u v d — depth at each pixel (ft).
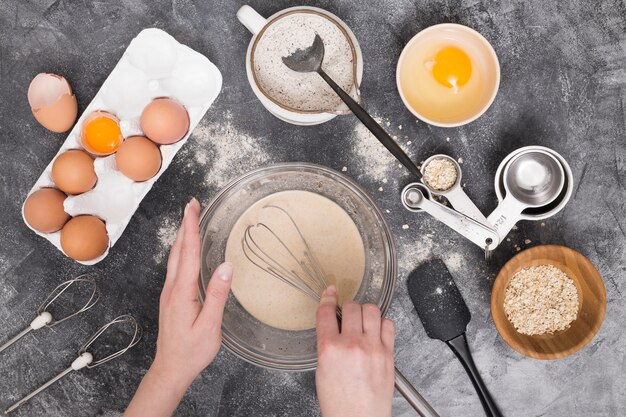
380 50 4.53
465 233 4.37
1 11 4.54
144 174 4.26
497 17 4.50
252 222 4.56
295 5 4.51
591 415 4.62
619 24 4.47
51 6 4.52
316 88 4.48
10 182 4.58
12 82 4.57
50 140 4.58
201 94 4.47
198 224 4.06
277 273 4.55
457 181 4.39
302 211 4.57
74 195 4.36
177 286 3.85
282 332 4.58
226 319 4.57
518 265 4.18
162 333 3.93
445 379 4.61
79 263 4.60
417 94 4.54
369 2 4.50
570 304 4.35
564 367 4.59
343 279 4.57
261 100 4.34
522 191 4.52
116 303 4.63
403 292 4.59
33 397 4.66
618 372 4.59
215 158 4.59
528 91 4.53
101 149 4.38
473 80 4.45
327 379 3.53
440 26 4.20
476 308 4.58
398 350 4.60
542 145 4.55
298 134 4.58
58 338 4.63
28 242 4.61
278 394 4.63
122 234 4.59
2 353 4.65
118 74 4.40
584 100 4.52
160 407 3.89
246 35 4.51
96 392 4.64
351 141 4.57
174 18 4.52
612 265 4.57
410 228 4.58
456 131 4.55
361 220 4.55
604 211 4.56
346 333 3.61
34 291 4.63
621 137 4.53
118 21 4.53
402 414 4.63
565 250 4.13
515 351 4.58
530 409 4.63
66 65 4.56
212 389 4.63
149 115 4.17
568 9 4.48
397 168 4.57
